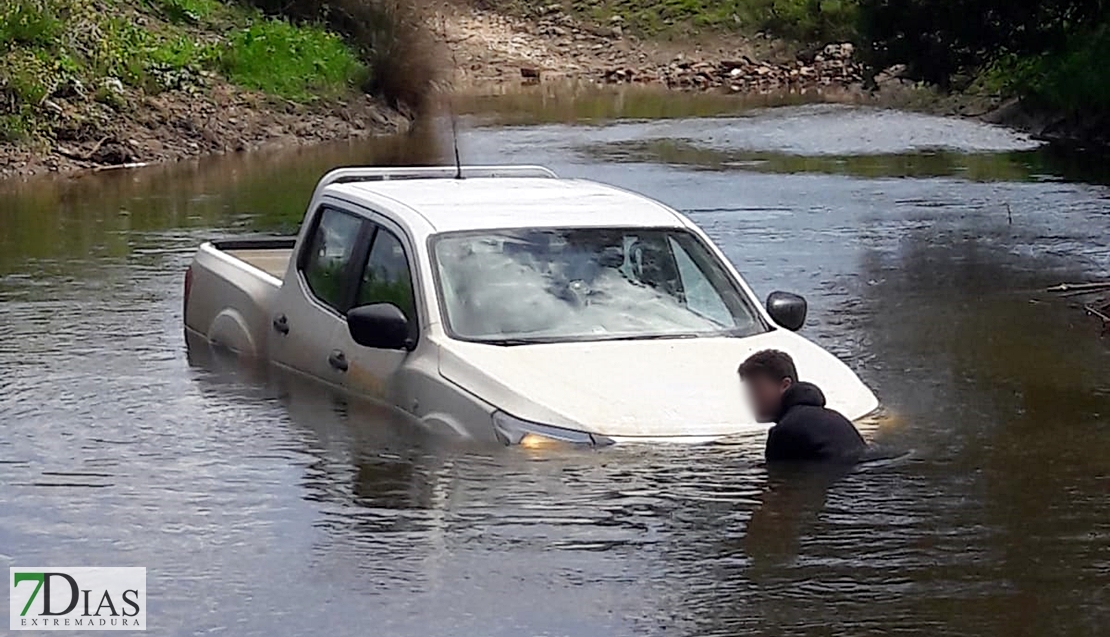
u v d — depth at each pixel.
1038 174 20.50
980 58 26.34
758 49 45.53
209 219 15.81
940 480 6.94
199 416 7.97
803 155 23.05
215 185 18.86
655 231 8.42
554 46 46.09
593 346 7.63
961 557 6.02
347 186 9.02
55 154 20.94
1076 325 10.77
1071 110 26.83
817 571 5.86
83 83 22.75
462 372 7.38
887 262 13.38
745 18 46.94
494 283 7.90
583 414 7.11
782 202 17.36
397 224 8.23
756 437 7.14
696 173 20.27
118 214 16.17
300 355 8.66
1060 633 5.34
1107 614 5.50
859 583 5.75
